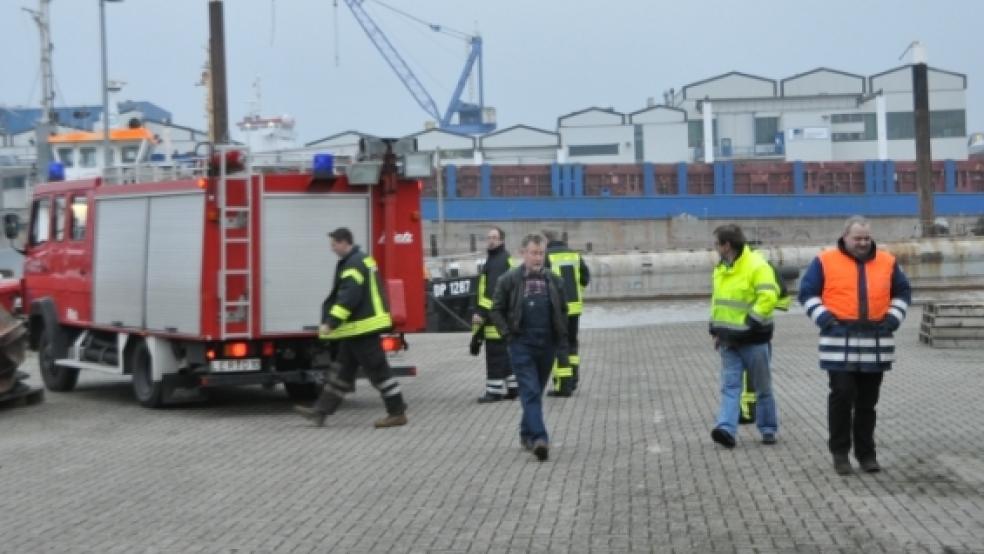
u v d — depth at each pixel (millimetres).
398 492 9484
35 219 18188
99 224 16344
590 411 13969
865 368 9406
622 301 44344
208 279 14297
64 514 9102
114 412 15125
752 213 75750
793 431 11969
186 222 14562
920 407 13445
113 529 8531
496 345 15117
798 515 8266
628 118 94500
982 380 15961
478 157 92438
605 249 72750
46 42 44906
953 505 8453
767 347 11055
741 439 11555
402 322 14930
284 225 14641
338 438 12469
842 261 9484
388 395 13172
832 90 97500
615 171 79062
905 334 24047
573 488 9406
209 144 14383
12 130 59219
